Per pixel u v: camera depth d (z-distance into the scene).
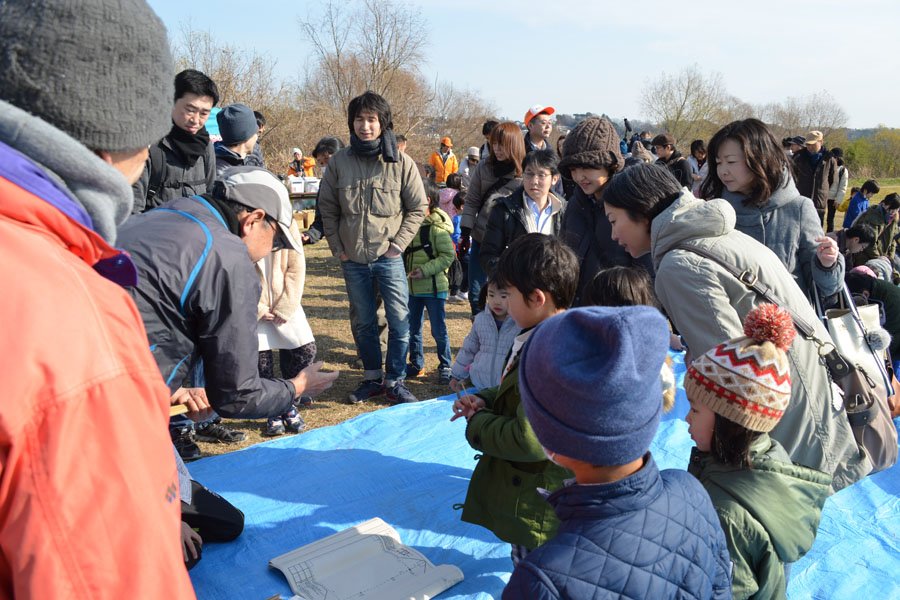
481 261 4.23
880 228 10.09
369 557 2.71
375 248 4.58
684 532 1.36
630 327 1.17
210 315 2.17
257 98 20.45
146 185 3.90
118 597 0.78
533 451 2.10
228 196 2.30
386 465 3.57
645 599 1.28
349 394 5.08
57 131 0.86
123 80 0.95
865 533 2.92
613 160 3.42
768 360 1.68
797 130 42.44
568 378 1.20
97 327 0.81
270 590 2.58
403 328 4.80
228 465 3.59
